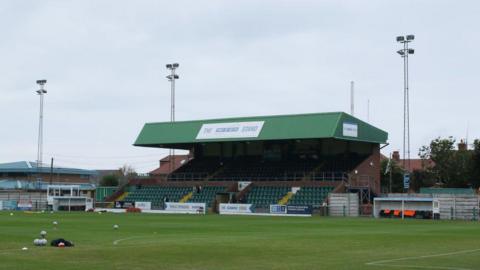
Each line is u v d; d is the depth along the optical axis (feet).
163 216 248.52
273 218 234.58
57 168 531.50
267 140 315.58
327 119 293.02
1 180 486.79
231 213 288.51
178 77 352.69
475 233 143.84
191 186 323.57
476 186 330.75
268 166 330.95
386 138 312.29
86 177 559.38
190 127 338.75
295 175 309.63
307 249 95.96
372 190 300.20
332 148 323.16
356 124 298.76
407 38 300.61
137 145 353.51
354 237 126.52
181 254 86.33
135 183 347.36
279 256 84.74
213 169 344.90
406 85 304.71
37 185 453.99
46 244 99.14
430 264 75.97
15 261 75.31
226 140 321.11
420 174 387.34
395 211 249.34
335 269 70.38
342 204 264.72
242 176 328.70
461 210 239.09
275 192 297.33
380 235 134.31
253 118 320.09
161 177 375.04
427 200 242.37
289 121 306.14
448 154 380.17
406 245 105.91
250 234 135.85
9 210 321.11
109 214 267.80
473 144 339.98
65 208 329.31
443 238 125.49
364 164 305.53
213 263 76.07
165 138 342.44
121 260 78.07
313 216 259.80
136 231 144.46
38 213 270.87
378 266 73.41
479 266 74.64
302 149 330.34
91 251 88.79
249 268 71.15
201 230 151.64
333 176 294.05
